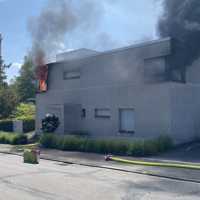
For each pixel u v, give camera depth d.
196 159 13.19
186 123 17.52
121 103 18.92
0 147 19.14
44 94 24.36
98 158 14.14
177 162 12.51
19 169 11.31
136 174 10.54
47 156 14.95
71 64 22.31
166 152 15.14
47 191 7.84
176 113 16.91
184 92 17.56
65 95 22.67
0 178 9.50
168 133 16.48
